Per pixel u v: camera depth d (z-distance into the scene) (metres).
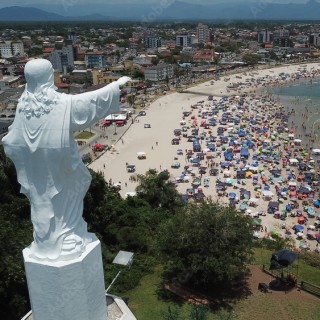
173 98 163.62
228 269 31.45
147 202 54.12
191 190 78.31
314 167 91.94
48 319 23.08
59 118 20.64
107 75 182.62
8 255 29.02
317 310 31.22
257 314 30.95
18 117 21.16
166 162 96.12
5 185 42.47
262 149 102.00
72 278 22.11
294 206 72.75
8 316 29.20
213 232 32.75
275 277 35.81
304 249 56.25
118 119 125.50
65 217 22.31
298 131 119.94
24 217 40.84
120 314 26.12
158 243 35.28
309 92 176.88
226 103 155.00
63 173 21.55
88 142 110.00
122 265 36.66
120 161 96.62
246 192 77.69
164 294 33.69
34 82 20.53
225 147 105.12
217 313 31.17
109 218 41.88
